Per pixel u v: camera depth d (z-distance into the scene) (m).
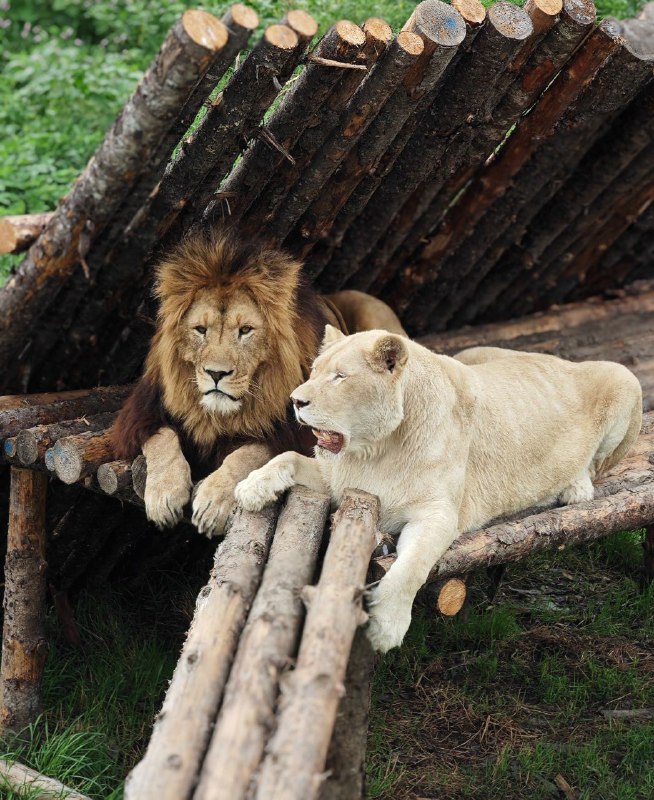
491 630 11.77
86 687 11.05
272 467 8.33
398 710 10.72
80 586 12.67
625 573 13.12
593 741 10.12
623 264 15.59
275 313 9.41
